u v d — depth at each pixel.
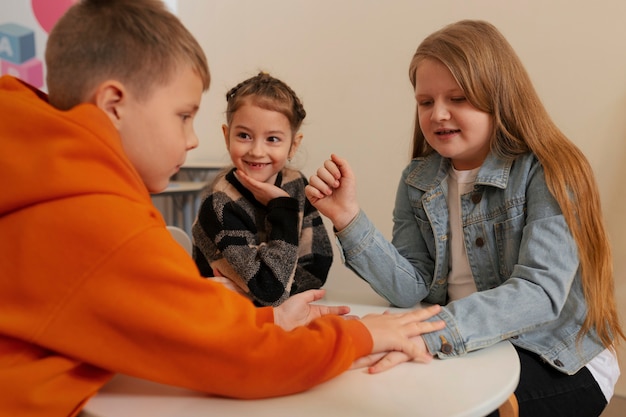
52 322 0.49
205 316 0.52
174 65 0.62
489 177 0.93
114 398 0.54
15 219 0.51
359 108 1.96
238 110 1.07
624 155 1.48
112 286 0.49
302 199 1.15
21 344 0.51
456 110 0.91
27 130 0.52
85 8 0.62
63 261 0.49
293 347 0.54
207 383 0.52
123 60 0.59
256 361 0.52
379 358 0.63
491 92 0.90
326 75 2.01
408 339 0.66
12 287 0.50
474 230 0.97
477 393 0.55
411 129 1.86
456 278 1.02
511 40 1.63
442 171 1.04
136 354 0.50
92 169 0.52
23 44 2.08
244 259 1.00
